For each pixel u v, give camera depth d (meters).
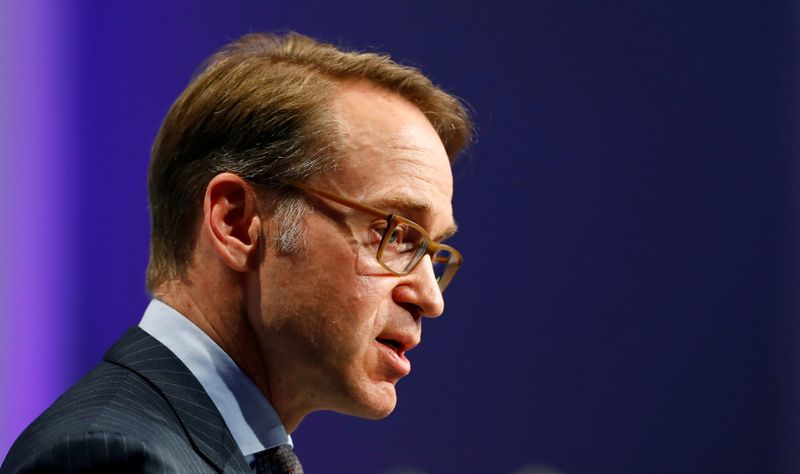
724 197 9.32
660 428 9.28
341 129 3.66
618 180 9.34
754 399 9.29
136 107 8.73
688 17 9.36
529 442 9.24
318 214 3.58
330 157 3.62
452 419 9.22
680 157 9.34
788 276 9.27
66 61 8.54
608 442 9.27
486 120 9.30
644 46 9.37
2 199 8.21
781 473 9.23
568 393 9.27
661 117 9.35
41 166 8.40
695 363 9.30
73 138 8.56
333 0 9.11
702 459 9.27
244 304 3.64
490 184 9.29
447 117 4.21
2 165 8.22
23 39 8.34
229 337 3.63
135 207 8.70
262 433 3.63
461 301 9.25
